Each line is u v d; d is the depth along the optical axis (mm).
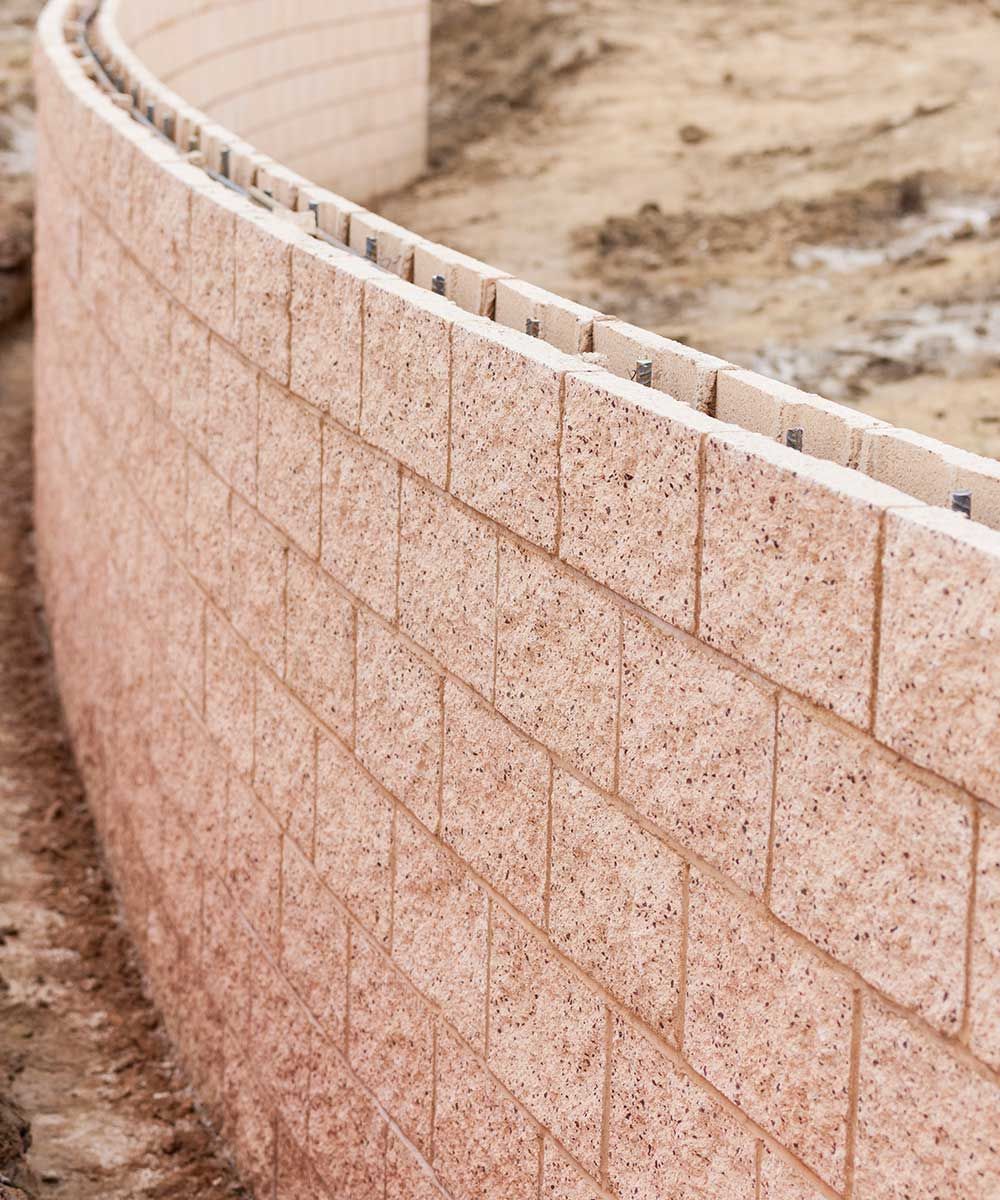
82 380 8133
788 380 9820
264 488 5184
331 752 4875
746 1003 3221
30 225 15180
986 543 2605
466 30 20828
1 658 9898
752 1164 3256
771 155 15094
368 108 15992
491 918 4066
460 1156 4320
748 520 3057
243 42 13773
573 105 17875
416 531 4223
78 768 8664
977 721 2627
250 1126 5801
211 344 5578
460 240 14203
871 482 2891
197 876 6219
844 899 2947
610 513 3434
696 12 20297
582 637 3580
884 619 2787
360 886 4758
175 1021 6625
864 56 17859
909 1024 2842
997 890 2637
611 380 3463
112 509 7414
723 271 12148
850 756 2896
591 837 3627
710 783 3242
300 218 5426
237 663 5582
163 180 6043
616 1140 3664
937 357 9906
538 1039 3908
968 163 13477
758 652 3074
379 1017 4719
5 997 6945
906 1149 2877
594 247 13344
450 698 4148
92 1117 6273
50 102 9156
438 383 4027
